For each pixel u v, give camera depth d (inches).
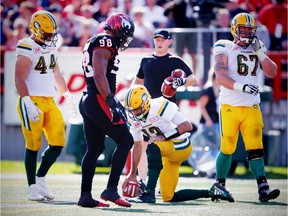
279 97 1879.9
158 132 1038.4
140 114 1023.6
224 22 1776.6
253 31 1122.0
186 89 1642.5
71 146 1686.8
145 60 1218.6
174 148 1065.5
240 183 1459.2
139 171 1195.9
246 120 1125.1
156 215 924.0
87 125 993.5
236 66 1129.4
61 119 1106.7
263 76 1796.3
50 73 1099.9
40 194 1095.0
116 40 989.2
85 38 1953.7
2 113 1943.9
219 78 1115.3
